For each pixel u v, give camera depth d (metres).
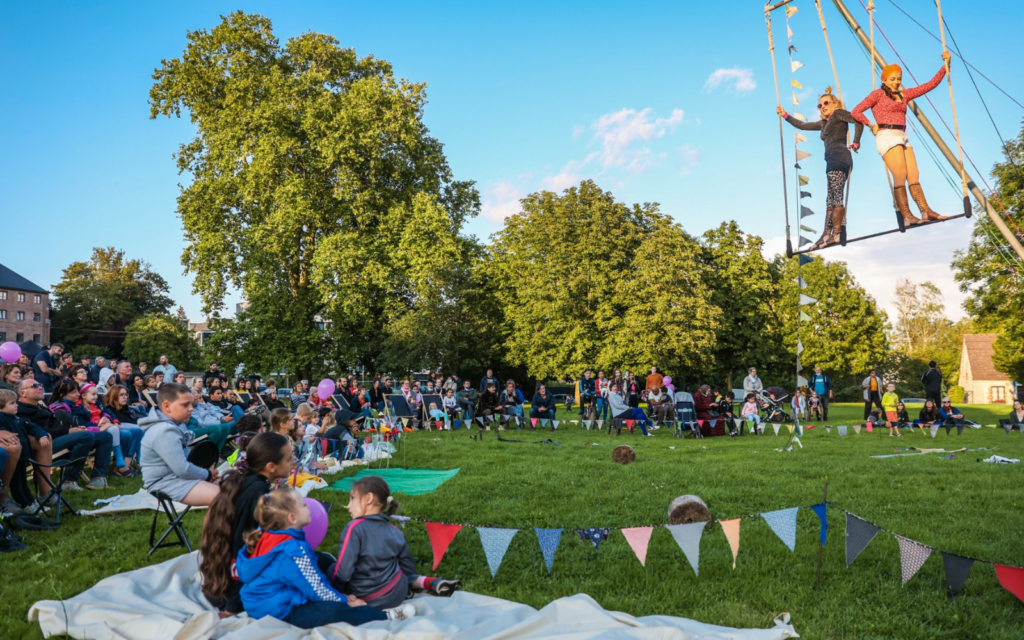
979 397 68.69
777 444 14.66
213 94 30.95
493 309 39.91
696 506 6.46
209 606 4.47
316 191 29.52
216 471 6.23
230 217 30.69
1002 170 26.98
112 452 9.44
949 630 4.32
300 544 4.26
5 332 67.69
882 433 17.73
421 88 31.12
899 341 81.00
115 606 4.29
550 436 16.67
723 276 42.31
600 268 36.00
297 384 17.81
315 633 3.94
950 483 9.25
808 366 52.44
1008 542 6.25
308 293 31.62
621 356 33.91
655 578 5.22
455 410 19.59
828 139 9.02
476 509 7.54
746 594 4.92
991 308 30.62
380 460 11.66
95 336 71.00
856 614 4.57
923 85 8.12
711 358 35.69
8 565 5.37
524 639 3.90
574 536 6.36
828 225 9.10
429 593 4.79
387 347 34.41
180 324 70.44
